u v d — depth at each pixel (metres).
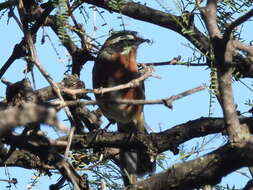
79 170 8.87
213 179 6.86
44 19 9.91
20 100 8.32
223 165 6.74
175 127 8.90
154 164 9.62
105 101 6.40
